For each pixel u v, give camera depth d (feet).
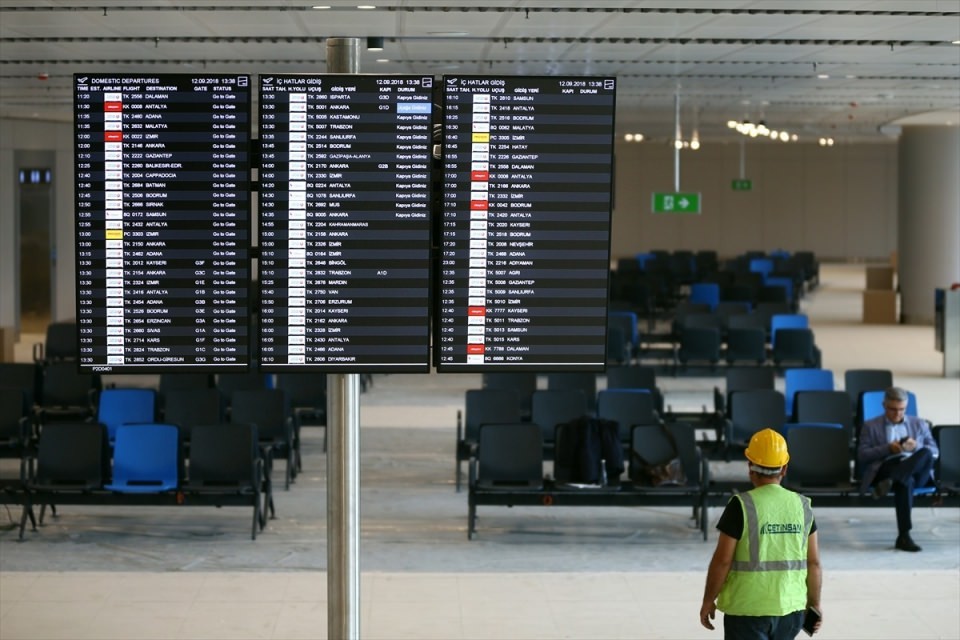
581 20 48.42
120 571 37.27
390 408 68.08
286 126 20.99
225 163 21.15
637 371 55.52
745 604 22.66
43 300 104.99
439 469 52.37
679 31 51.88
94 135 21.08
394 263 21.30
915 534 42.45
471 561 38.75
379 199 21.15
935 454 41.57
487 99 21.26
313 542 40.83
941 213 106.32
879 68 67.00
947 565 38.58
